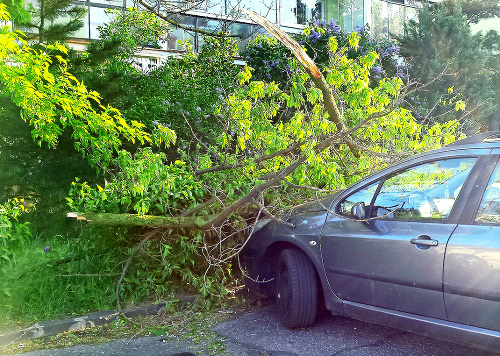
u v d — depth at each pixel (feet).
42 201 19.06
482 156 11.02
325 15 53.62
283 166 17.38
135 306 15.34
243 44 46.16
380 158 18.02
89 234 16.25
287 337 13.33
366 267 12.16
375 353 12.18
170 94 26.40
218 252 16.67
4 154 19.17
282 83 32.48
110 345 13.01
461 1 55.21
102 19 41.32
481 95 46.62
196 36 42.68
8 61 13.20
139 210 14.78
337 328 13.93
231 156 17.39
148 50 41.22
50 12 21.90
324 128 15.21
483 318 10.02
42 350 12.68
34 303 14.56
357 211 12.37
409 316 11.35
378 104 18.13
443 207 11.24
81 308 14.94
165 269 15.85
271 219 15.20
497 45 57.98
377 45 34.14
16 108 18.71
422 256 11.02
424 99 40.09
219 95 26.89
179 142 23.70
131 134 15.49
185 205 16.66
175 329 14.16
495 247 9.86
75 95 14.51
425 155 12.19
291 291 13.53
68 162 19.34
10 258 15.20
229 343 13.01
